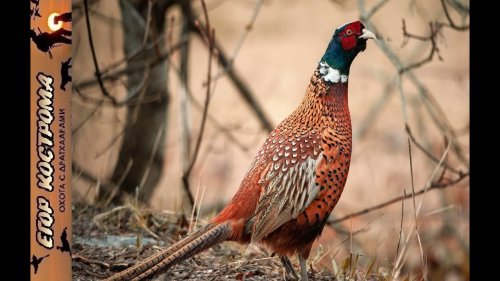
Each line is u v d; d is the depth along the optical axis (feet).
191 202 36.40
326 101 27.78
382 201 51.13
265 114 44.32
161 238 31.24
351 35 27.81
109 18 40.22
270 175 26.71
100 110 41.81
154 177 41.65
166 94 41.78
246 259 29.60
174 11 49.34
